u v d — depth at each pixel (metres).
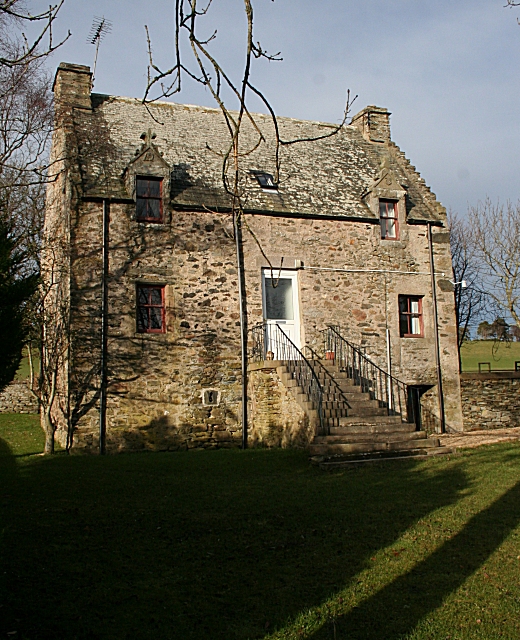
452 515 8.23
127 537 7.42
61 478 10.43
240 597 5.93
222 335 15.56
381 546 7.20
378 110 20.78
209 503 8.84
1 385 6.50
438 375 17.56
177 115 18.58
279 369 14.28
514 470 10.66
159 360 14.91
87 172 15.22
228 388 15.48
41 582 6.14
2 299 6.57
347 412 13.51
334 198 17.55
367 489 9.65
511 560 6.70
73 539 7.31
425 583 6.21
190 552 6.99
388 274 17.48
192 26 4.81
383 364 17.03
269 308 16.30
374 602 5.83
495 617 5.52
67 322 14.22
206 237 15.73
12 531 7.52
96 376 14.24
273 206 16.47
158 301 15.32
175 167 16.47
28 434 16.69
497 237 25.34
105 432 14.20
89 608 5.66
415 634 5.25
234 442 15.38
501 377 18.36
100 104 17.70
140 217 15.32
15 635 5.12
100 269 14.62
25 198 16.28
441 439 14.95
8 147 13.52
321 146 19.55
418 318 17.95
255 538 7.45
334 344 16.45
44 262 16.80
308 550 7.08
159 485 9.95
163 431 14.73
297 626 5.39
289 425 13.76
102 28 17.36
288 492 9.49
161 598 5.87
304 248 16.66
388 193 17.75
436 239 18.31
